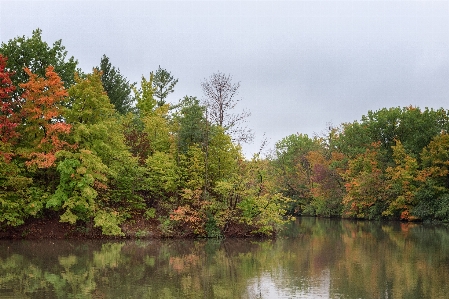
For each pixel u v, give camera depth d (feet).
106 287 53.11
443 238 109.70
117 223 101.14
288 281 56.95
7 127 90.89
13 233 96.17
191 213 106.32
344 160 200.13
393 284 55.01
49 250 83.25
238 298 47.60
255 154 111.86
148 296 48.57
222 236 108.37
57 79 94.89
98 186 98.63
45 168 99.45
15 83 102.17
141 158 116.37
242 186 107.04
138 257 77.10
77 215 99.14
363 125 200.54
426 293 50.26
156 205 112.98
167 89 176.14
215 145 115.34
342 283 55.57
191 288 52.65
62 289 51.83
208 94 149.18
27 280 56.90
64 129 91.61
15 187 92.22
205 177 110.93
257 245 95.81
